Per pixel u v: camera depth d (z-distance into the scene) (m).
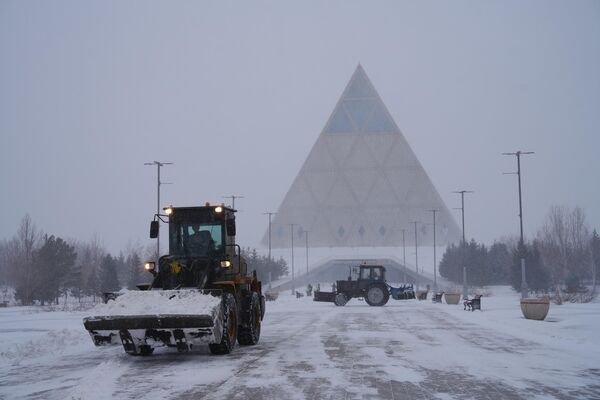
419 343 17.48
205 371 12.50
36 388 11.26
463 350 15.80
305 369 12.65
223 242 16.56
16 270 66.38
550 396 9.94
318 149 173.75
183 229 16.67
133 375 12.13
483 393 10.17
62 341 18.09
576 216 93.50
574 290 63.78
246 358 14.35
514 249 84.44
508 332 21.05
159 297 13.90
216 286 15.33
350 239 170.25
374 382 11.16
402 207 170.00
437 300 53.09
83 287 69.38
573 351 15.60
